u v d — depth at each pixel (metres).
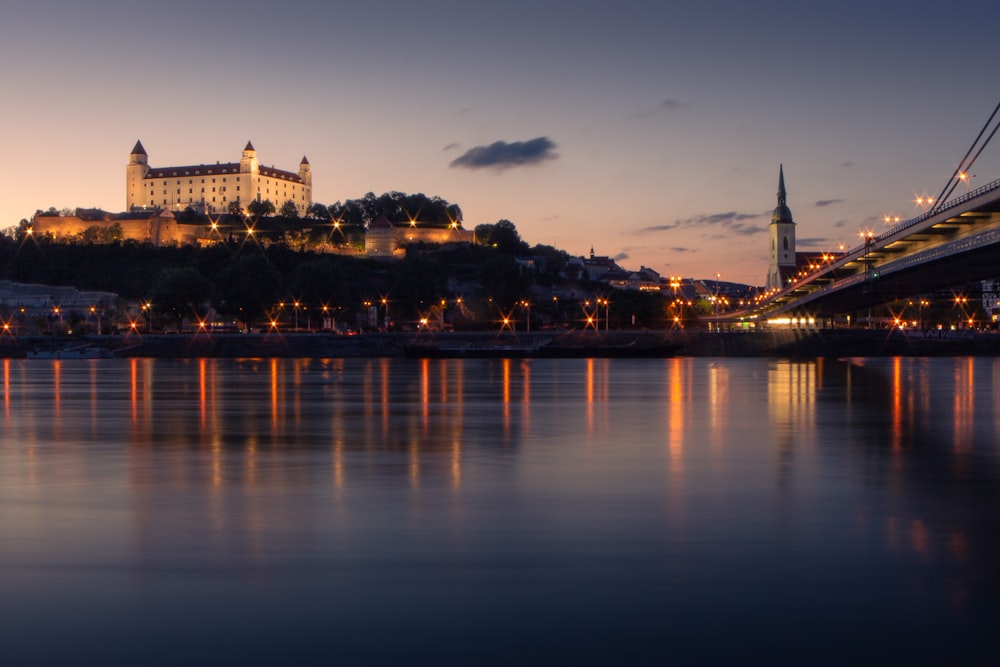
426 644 18.23
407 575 22.25
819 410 65.56
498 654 17.78
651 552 24.20
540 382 101.69
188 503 30.44
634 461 40.03
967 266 101.75
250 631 18.88
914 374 118.81
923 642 18.28
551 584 21.56
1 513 28.92
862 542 25.11
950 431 51.84
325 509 29.48
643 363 162.62
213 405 70.06
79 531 26.53
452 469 37.72
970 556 23.67
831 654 17.78
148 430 52.50
